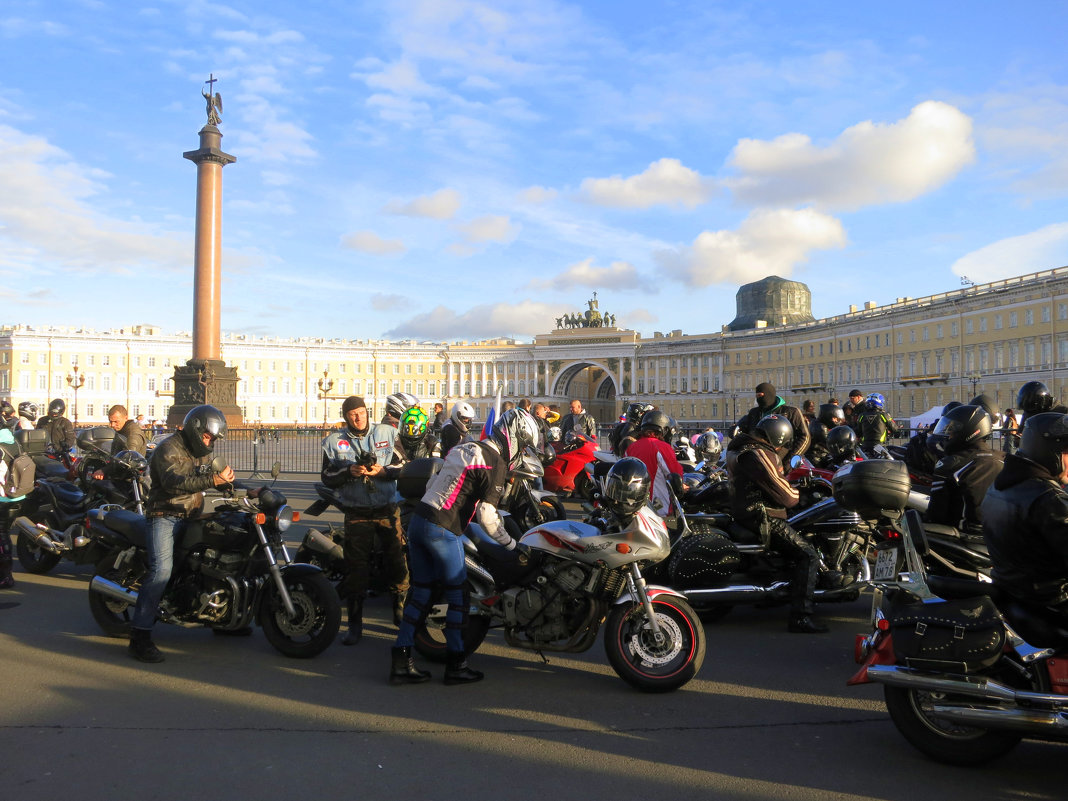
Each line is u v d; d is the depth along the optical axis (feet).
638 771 14.84
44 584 32.94
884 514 19.99
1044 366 219.20
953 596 15.51
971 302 244.01
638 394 406.41
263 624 22.80
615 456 50.39
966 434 20.63
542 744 16.11
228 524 22.48
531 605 19.93
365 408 24.62
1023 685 14.75
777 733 16.83
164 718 17.52
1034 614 14.92
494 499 20.24
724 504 28.17
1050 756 15.74
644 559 19.43
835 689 19.79
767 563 26.11
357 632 24.14
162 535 22.09
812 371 326.24
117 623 24.36
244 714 17.80
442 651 21.89
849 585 25.98
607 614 20.27
